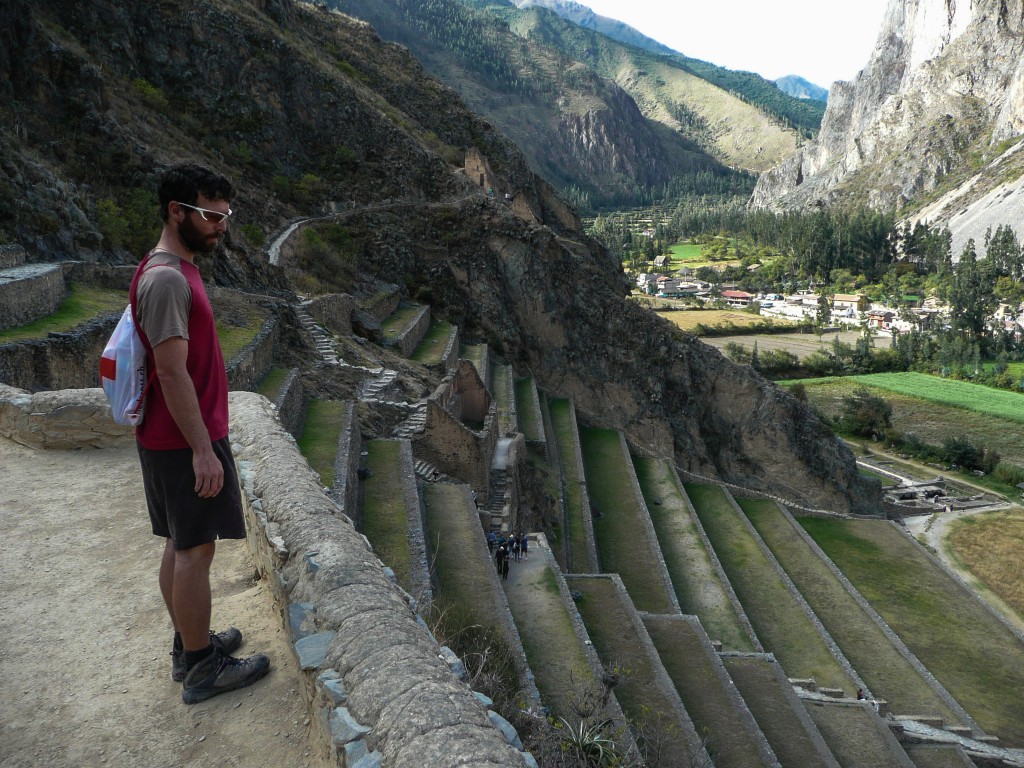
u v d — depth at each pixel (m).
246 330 30.12
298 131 78.44
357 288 59.34
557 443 56.44
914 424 115.19
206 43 74.12
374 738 3.91
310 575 5.51
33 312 24.11
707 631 38.19
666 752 19.28
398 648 4.57
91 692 5.23
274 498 6.84
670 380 74.12
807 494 74.69
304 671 4.83
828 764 24.27
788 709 27.34
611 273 104.12
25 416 10.19
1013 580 61.38
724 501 63.81
